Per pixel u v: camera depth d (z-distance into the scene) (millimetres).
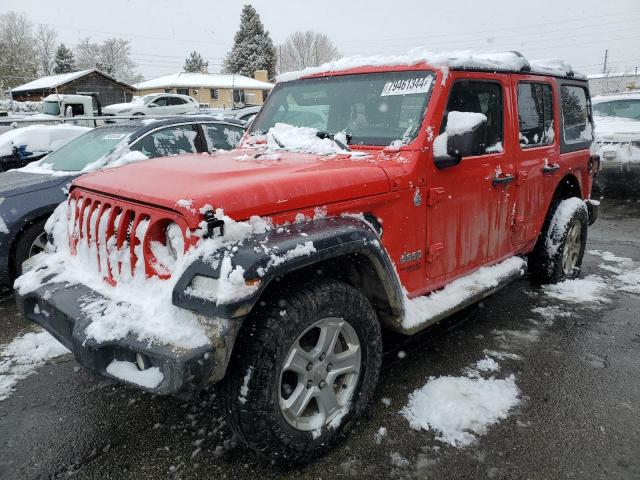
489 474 2387
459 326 4012
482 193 3447
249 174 2500
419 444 2590
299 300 2277
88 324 2232
